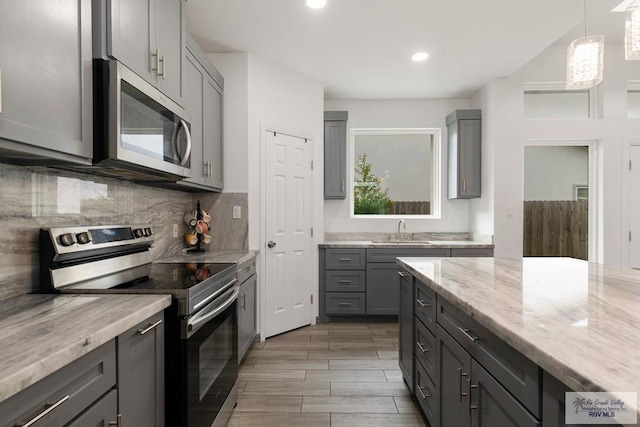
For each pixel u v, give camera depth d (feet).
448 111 15.64
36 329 3.33
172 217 10.00
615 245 13.16
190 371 4.94
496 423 3.89
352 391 8.31
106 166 5.27
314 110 13.38
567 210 14.52
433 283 5.68
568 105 13.76
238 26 9.62
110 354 3.54
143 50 5.63
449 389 5.48
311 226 13.33
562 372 2.47
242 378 8.96
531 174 14.56
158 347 4.62
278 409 7.55
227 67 11.19
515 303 4.20
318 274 13.66
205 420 5.57
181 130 6.84
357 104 15.72
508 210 13.26
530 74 13.29
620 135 13.20
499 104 13.29
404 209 16.22
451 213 15.61
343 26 9.62
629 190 13.21
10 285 4.68
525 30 9.83
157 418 4.59
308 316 13.24
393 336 12.09
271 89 11.91
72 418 2.97
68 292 4.98
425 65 12.13
